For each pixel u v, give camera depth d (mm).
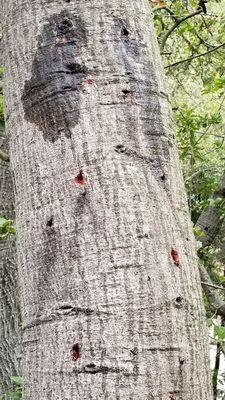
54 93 1824
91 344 1679
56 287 1735
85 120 1796
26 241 1816
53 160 1801
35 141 1836
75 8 1871
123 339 1673
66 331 1703
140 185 1771
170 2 6379
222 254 7746
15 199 1895
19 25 1916
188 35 7043
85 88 1816
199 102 8430
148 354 1673
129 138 1798
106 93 1817
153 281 1715
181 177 1877
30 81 1866
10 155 1923
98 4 1876
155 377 1667
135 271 1709
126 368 1659
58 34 1860
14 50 1919
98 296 1694
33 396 1746
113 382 1656
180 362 1703
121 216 1738
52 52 1852
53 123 1814
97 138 1784
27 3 1914
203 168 6418
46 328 1733
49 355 1721
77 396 1670
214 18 7012
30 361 1769
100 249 1721
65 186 1774
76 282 1715
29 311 1784
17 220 1869
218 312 5164
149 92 1857
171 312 1717
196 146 6398
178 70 7590
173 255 1770
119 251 1718
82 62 1834
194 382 1718
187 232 1830
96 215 1739
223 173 6586
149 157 1805
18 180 1870
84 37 1852
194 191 6543
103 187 1755
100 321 1683
